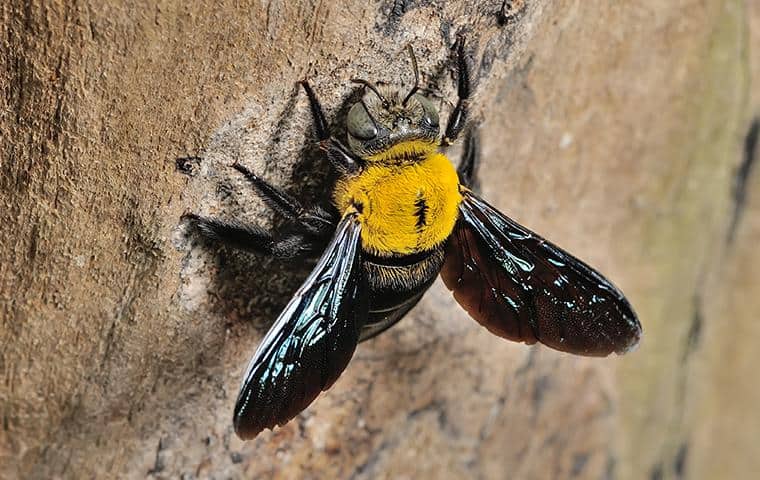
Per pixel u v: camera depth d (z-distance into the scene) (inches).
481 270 9.0
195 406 9.4
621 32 9.7
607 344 9.0
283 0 8.5
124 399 9.3
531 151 9.8
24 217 8.8
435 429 10.1
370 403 9.8
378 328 9.0
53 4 8.4
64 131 8.6
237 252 9.0
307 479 9.7
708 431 13.0
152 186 8.7
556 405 10.7
